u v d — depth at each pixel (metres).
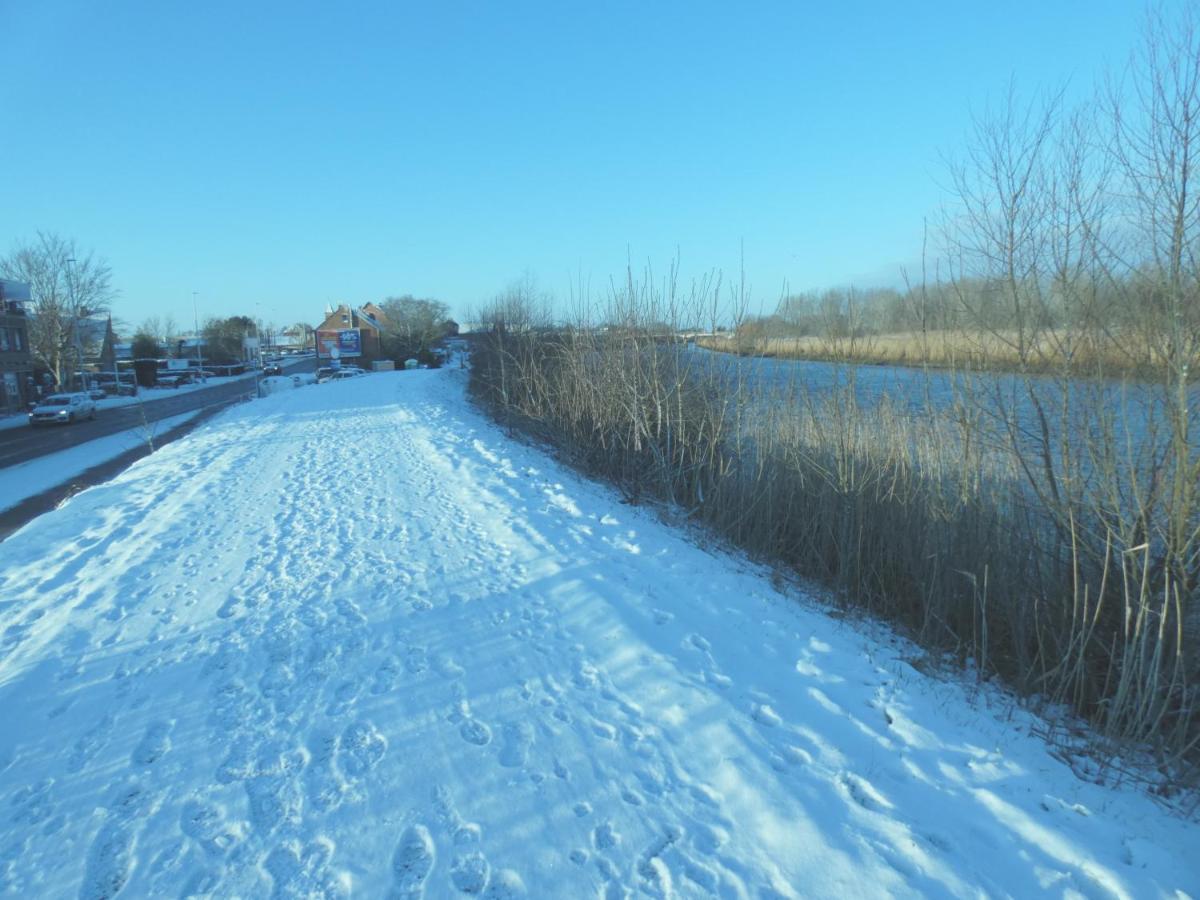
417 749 3.75
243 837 3.08
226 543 7.73
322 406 27.11
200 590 6.19
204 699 4.27
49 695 4.31
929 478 6.79
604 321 14.57
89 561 7.16
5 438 30.77
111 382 63.72
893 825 3.20
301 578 6.50
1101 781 4.00
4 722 3.99
